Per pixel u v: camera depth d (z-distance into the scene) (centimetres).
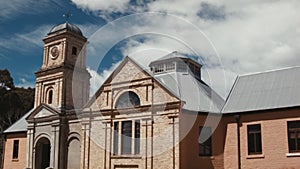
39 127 3400
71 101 3425
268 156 2502
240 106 2712
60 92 3397
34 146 3400
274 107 2541
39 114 3412
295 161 2403
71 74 3484
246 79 2989
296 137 2447
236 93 2880
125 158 2689
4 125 5641
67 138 3225
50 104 3475
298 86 2647
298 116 2453
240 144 2623
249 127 2630
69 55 3544
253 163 2547
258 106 2628
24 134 3647
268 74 2927
